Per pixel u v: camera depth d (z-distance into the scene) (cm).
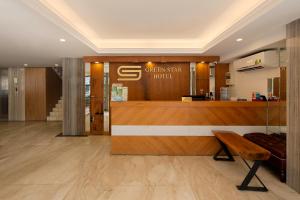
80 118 712
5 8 297
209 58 696
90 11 401
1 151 527
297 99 322
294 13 309
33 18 335
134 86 721
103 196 305
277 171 385
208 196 306
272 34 430
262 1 342
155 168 412
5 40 467
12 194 310
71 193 314
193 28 511
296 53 326
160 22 468
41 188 329
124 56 689
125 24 479
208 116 492
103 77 715
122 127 497
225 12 409
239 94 681
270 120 489
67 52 614
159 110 494
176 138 495
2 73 1039
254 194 313
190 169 407
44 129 821
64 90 711
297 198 303
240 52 573
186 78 727
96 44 624
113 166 423
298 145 319
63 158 473
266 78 541
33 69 1036
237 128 493
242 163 441
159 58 697
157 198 300
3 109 1048
